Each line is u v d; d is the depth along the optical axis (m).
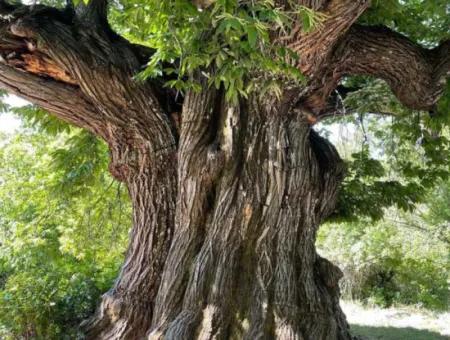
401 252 13.36
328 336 4.54
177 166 5.29
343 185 7.25
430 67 5.05
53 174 8.38
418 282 13.93
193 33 3.18
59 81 5.14
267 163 4.66
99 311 5.37
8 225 10.19
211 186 4.78
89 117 5.21
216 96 4.84
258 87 4.02
